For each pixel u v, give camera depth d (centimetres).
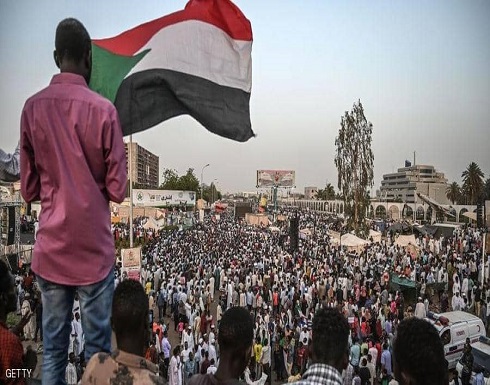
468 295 2073
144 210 5434
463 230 3816
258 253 3369
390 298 1870
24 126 227
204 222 6656
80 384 198
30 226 3114
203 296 2027
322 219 7100
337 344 233
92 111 224
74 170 219
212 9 444
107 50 410
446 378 216
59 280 221
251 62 452
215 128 431
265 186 9625
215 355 1259
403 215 5941
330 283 2111
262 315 1533
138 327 207
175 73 421
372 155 4150
